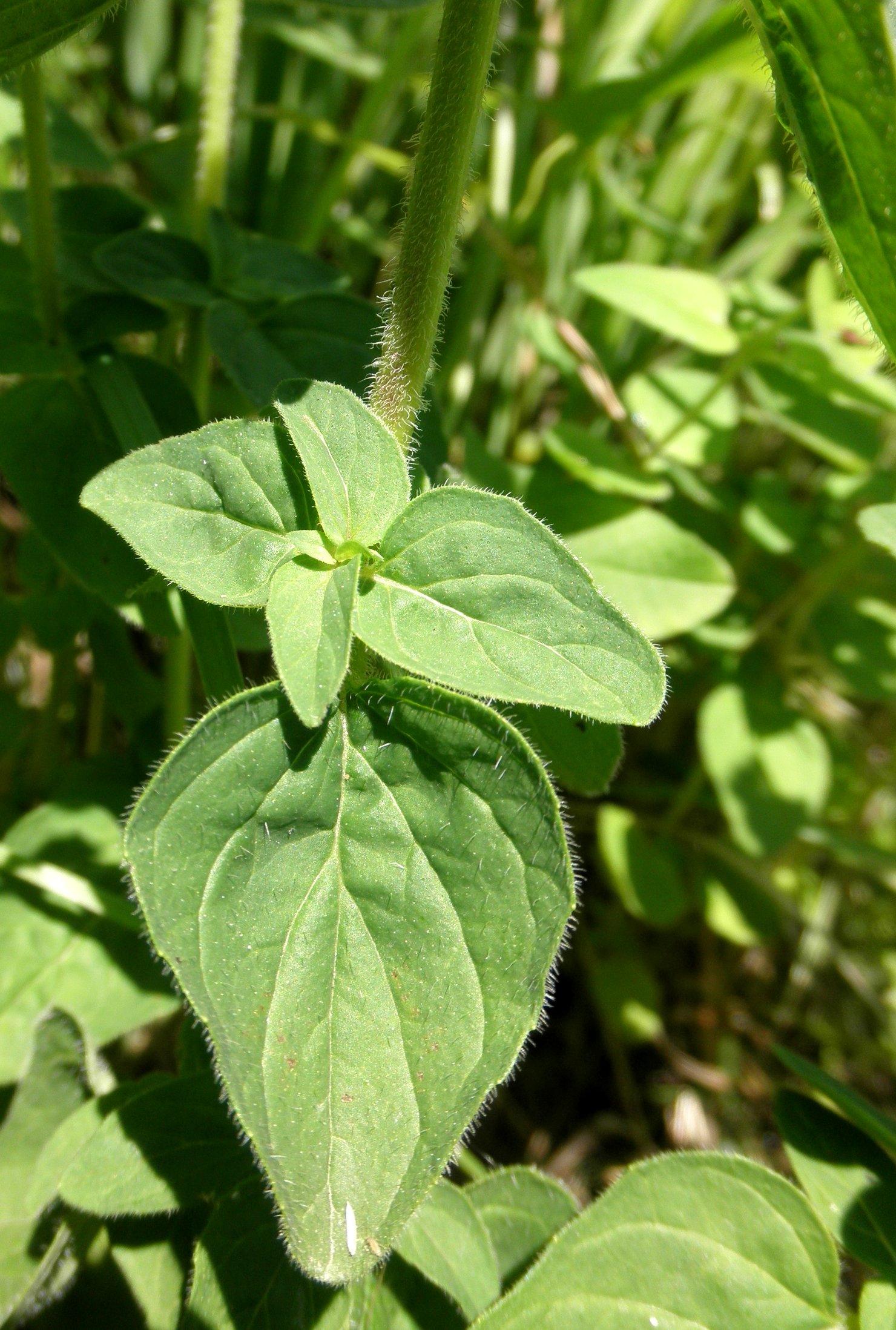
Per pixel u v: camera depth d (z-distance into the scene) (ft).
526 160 0.79
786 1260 0.38
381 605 0.35
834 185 0.34
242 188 0.79
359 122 0.68
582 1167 0.65
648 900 0.65
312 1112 0.33
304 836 0.34
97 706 0.61
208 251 0.48
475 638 0.34
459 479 0.44
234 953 0.34
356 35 0.82
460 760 0.34
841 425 0.62
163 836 0.33
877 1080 0.71
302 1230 0.33
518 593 0.34
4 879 0.47
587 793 0.42
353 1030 0.34
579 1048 0.69
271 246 0.49
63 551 0.44
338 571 0.35
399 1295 0.39
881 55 0.32
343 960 0.34
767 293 0.66
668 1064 0.69
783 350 0.61
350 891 0.34
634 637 0.34
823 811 0.72
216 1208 0.38
